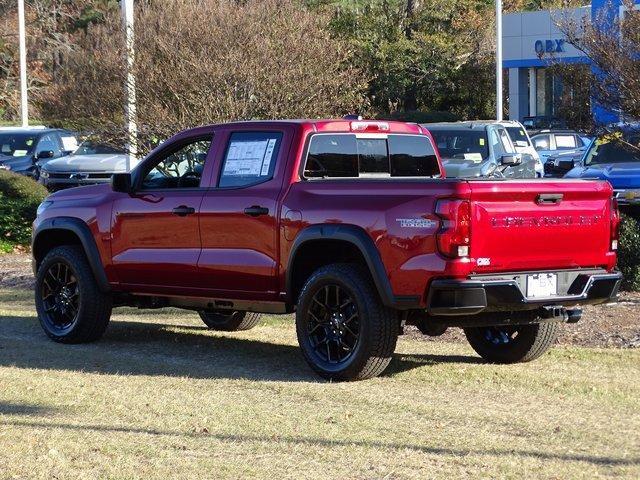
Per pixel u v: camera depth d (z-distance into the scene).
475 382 9.49
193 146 11.02
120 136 19.80
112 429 7.98
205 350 11.42
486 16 51.03
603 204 9.73
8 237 22.64
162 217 10.95
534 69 50.12
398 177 10.77
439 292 9.00
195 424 8.10
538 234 9.31
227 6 19.23
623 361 10.37
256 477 6.78
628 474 6.70
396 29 49.59
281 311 10.30
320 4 47.78
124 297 11.76
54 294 12.02
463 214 8.94
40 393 9.16
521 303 9.21
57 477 6.82
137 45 19.38
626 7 14.41
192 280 10.80
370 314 9.38
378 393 9.08
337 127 10.41
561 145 33.75
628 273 15.09
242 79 18.19
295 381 9.68
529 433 7.73
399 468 6.90
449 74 50.78
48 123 40.31
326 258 10.16
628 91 14.28
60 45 58.47
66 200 11.98
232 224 10.38
